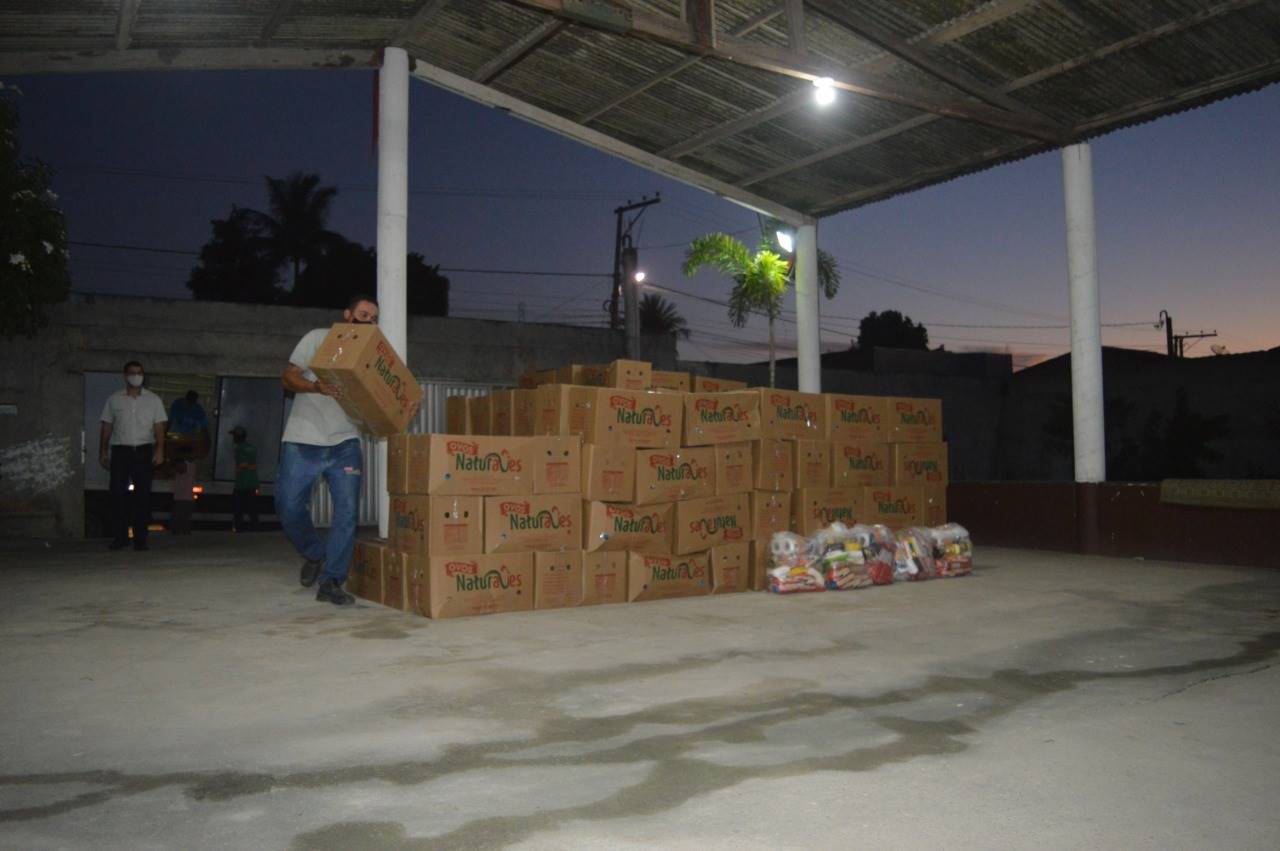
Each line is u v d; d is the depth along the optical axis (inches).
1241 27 312.3
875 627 225.5
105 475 578.6
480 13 337.4
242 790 114.6
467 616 235.5
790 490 302.8
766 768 123.6
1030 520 423.5
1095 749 132.4
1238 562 354.3
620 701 156.0
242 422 662.5
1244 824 106.3
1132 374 958.4
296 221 1459.2
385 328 350.6
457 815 107.2
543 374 355.3
